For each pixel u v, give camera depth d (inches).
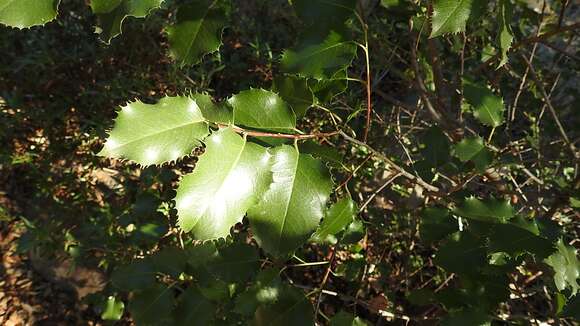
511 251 13.3
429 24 16.7
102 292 24.4
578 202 17.7
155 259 18.0
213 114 9.7
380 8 33.8
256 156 9.5
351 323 15.7
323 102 15.4
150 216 23.4
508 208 14.6
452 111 28.7
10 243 33.7
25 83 36.7
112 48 37.2
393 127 31.1
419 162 20.3
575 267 14.1
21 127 35.7
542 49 37.1
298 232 9.7
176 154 9.3
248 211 9.7
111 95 35.2
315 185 10.0
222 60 39.0
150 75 37.5
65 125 35.9
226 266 16.2
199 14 12.0
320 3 12.6
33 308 31.9
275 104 10.8
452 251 14.8
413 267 30.7
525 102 33.1
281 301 14.6
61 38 37.9
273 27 41.1
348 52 12.7
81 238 27.9
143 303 17.5
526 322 19.0
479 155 17.2
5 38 37.0
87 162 34.6
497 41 11.7
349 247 27.4
